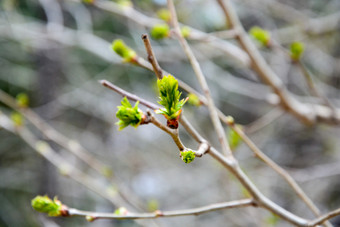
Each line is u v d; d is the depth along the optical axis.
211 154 1.50
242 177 1.58
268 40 2.78
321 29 5.14
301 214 5.87
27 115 3.10
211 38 3.11
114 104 6.89
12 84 6.81
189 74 6.64
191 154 1.06
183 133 7.07
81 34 5.13
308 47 5.98
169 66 6.52
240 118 8.07
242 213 4.57
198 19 6.16
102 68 6.89
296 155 7.20
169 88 1.08
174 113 1.08
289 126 6.88
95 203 6.20
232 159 1.58
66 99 6.54
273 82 3.54
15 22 5.83
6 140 6.63
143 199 6.52
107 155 7.07
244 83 5.52
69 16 6.52
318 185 6.39
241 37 3.35
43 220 3.86
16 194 6.61
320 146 7.13
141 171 7.00
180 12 5.50
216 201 5.93
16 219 6.29
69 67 6.65
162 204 6.53
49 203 1.60
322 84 5.86
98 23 6.48
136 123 1.13
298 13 5.15
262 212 4.21
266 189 6.09
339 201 6.41
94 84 6.68
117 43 1.79
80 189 6.32
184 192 6.64
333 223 6.16
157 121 1.11
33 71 6.54
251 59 3.44
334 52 6.55
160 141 7.45
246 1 5.51
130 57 1.79
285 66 5.76
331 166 5.64
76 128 7.12
